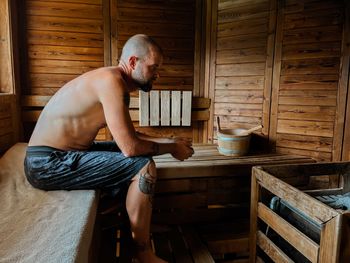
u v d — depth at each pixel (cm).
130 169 112
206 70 251
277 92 219
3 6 198
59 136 115
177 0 241
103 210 147
